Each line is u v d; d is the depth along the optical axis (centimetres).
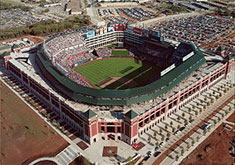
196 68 17750
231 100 16712
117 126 12694
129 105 13825
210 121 14575
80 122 13125
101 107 13762
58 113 15312
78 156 12019
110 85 18988
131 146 12694
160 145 12581
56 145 12762
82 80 19362
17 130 13925
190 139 13112
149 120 13588
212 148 12450
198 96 17250
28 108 16088
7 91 18250
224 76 19525
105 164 11531
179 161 11644
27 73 17862
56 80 16175
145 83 19225
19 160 11788
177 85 15950
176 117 14975
